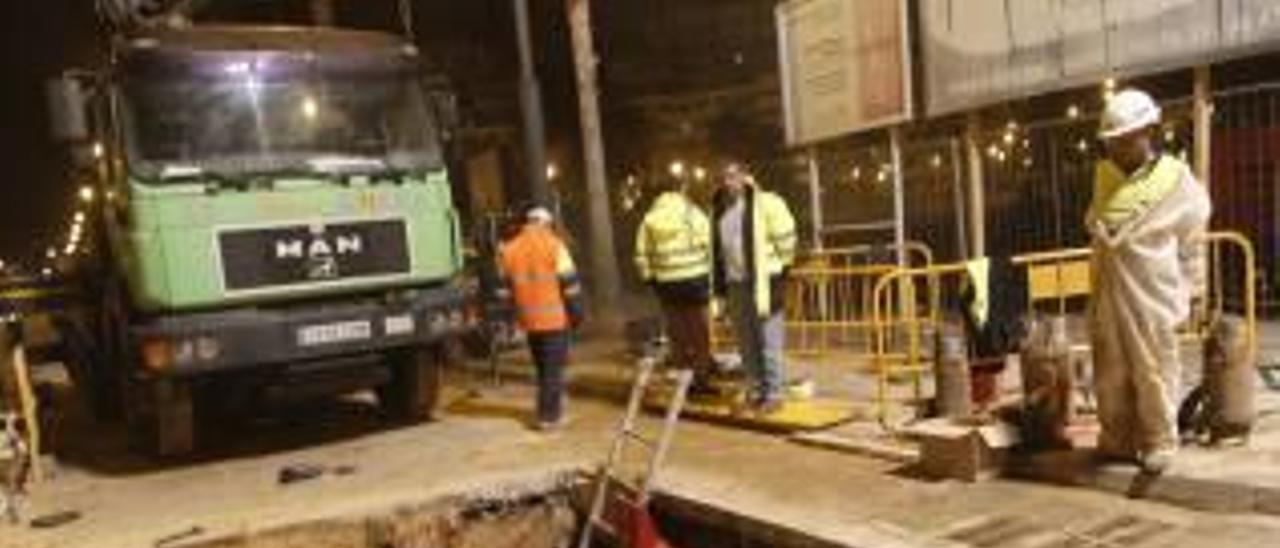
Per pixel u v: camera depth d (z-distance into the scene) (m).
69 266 12.34
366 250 10.02
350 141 10.05
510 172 21.66
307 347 9.70
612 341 15.28
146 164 9.33
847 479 7.66
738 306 9.42
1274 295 11.05
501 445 9.75
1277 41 7.80
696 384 10.57
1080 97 13.38
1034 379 7.27
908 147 15.49
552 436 9.95
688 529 7.82
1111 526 6.20
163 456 10.45
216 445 10.89
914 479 7.50
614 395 11.53
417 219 10.27
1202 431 6.95
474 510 8.33
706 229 10.49
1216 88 11.52
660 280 10.57
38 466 9.86
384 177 10.10
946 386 8.27
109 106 9.48
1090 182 13.28
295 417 12.09
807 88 12.23
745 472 8.10
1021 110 13.93
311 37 10.17
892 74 10.88
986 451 7.26
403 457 9.65
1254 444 6.81
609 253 16.61
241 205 9.54
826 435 8.70
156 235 9.30
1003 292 8.36
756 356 9.45
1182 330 8.66
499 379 13.41
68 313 12.17
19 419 9.96
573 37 16.58
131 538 7.65
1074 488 6.89
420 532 8.12
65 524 8.23
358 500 8.20
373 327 9.97
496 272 13.41
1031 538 6.16
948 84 10.38
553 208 14.32
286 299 9.77
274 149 9.72
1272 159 11.05
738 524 7.14
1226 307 11.25
